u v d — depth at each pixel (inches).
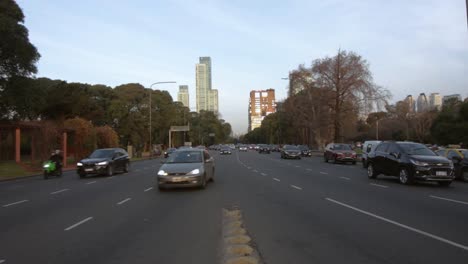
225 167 1289.4
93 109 2470.5
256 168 1235.2
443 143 2527.1
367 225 378.3
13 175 1207.6
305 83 2743.6
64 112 2247.8
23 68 1595.7
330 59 2388.0
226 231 362.3
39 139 1604.3
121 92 2972.4
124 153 1200.2
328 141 2896.2
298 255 282.8
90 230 377.4
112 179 960.9
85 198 611.5
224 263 267.9
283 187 707.4
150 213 463.2
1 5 1540.4
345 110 2357.3
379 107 2351.1
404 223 385.7
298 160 1800.0
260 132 6545.3
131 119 2893.7
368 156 872.9
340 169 1184.2
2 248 315.9
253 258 276.4
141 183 834.8
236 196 594.2
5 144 1953.7
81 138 1823.3
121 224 402.6
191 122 5590.6
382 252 287.3
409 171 718.5
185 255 288.0
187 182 650.8
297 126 3117.6
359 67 2340.1
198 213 457.4
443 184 719.1
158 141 3673.7
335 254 284.2
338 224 384.5
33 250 308.7
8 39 1504.7
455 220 399.5
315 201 535.2
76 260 281.4
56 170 1096.8
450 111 2620.6
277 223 392.8
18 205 556.4
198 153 724.7
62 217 449.4
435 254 281.3
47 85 2613.2
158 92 3629.4
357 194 603.5
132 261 276.7
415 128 3521.2
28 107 1695.4
